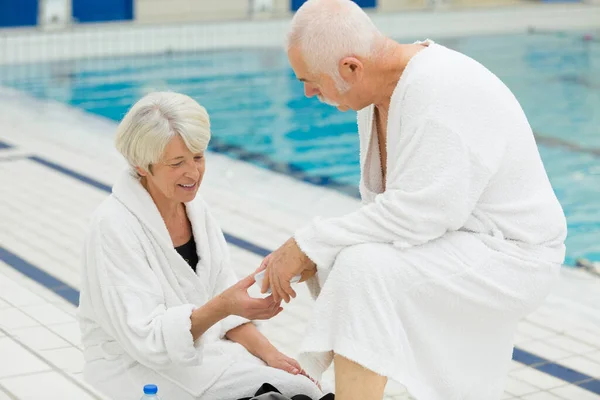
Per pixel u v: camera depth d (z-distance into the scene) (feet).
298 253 10.64
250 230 23.48
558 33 67.97
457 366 10.80
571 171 33.14
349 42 10.49
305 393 12.18
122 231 11.37
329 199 27.12
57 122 37.24
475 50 59.98
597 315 18.56
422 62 10.58
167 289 11.71
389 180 10.68
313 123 41.16
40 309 16.74
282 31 63.98
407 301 10.38
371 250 10.34
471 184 10.39
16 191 26.50
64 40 57.11
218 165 31.30
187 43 61.26
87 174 28.66
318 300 10.44
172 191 11.27
